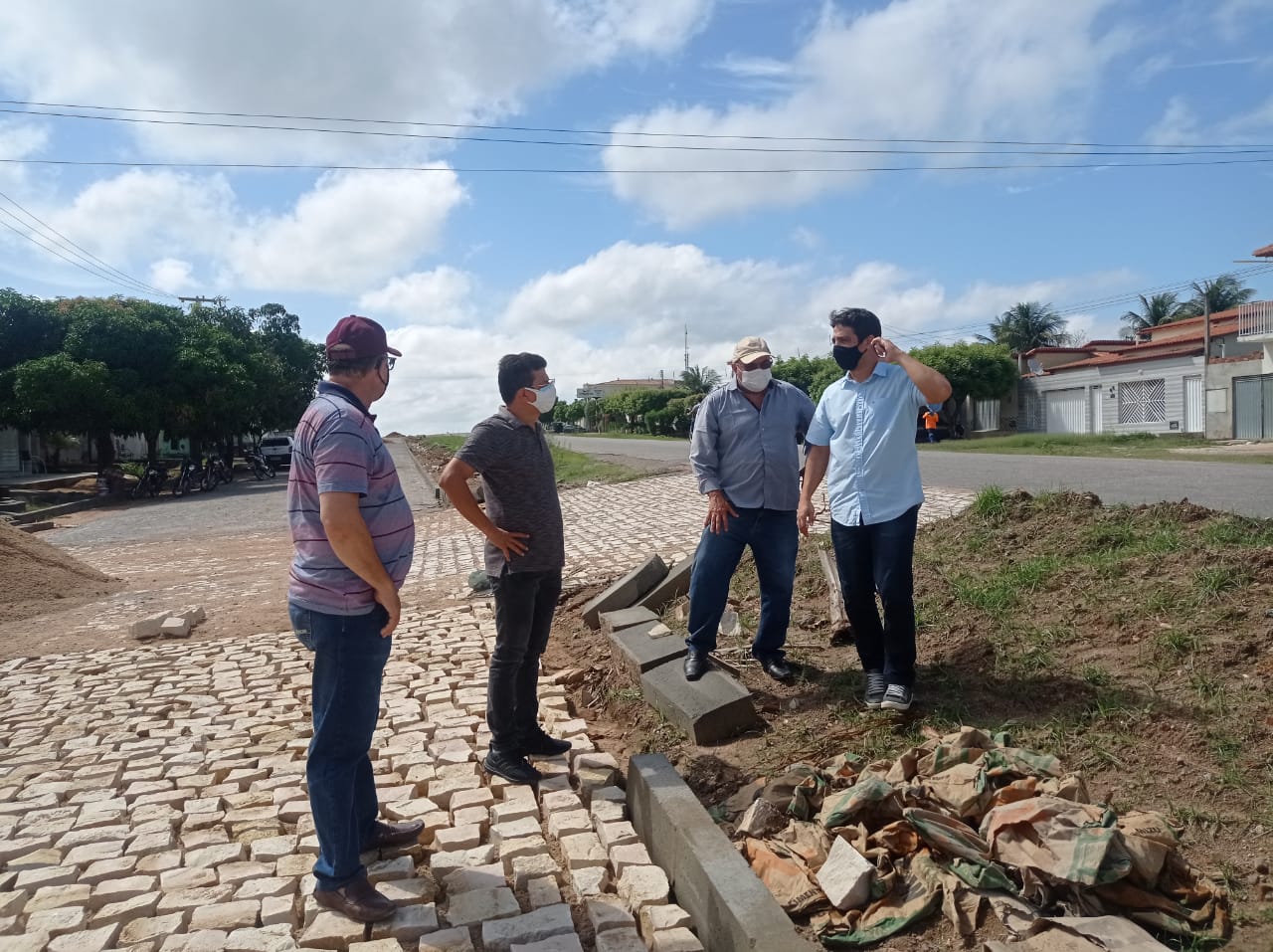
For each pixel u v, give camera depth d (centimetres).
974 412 4509
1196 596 450
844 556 445
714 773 400
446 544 1379
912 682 424
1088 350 4662
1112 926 247
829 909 287
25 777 457
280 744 489
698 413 488
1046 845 273
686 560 721
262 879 329
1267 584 444
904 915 275
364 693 303
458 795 392
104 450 3145
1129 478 1298
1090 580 517
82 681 658
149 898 316
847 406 440
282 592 1035
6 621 948
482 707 526
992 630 489
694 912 297
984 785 309
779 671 491
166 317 3309
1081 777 325
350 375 305
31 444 3903
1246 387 2727
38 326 3062
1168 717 362
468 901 306
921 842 303
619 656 579
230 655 718
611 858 332
